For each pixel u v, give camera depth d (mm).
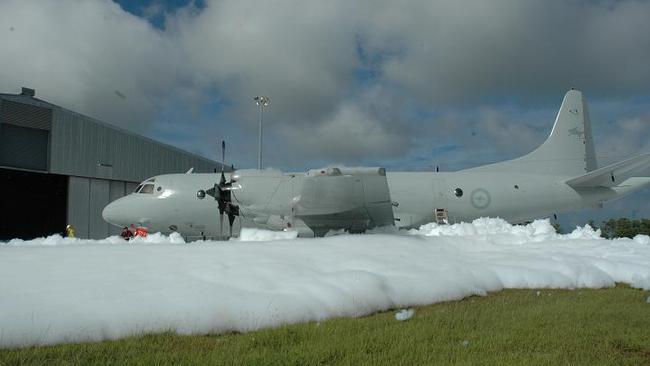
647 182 18734
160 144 34812
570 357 4738
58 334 5012
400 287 7402
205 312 5691
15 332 4898
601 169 17297
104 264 7863
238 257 8758
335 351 4844
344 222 14359
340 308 6426
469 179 18094
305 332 5484
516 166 19250
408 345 5086
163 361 4492
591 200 18641
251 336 5352
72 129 28750
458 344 5184
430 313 6594
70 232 23469
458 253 10828
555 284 8789
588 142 19562
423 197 17562
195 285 6523
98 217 30250
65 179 29250
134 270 7414
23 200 33469
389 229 14875
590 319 6266
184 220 17016
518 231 15625
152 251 9320
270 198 13312
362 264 8531
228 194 13812
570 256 10453
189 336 5320
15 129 26188
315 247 10094
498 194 17891
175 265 7891
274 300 6168
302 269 7934
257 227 16359
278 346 5051
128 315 5477
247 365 4434
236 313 5812
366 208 13523
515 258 10258
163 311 5645
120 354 4652
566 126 19516
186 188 17031
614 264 9742
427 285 7586
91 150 29750
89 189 29797
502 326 5922
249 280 7020
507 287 8773
